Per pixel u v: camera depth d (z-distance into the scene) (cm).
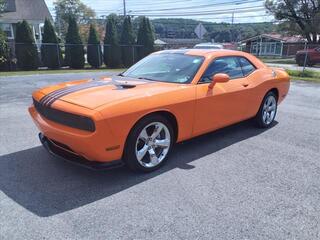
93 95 336
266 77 529
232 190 326
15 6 2811
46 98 351
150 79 420
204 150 441
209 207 293
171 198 308
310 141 491
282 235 254
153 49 2739
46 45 2247
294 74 1630
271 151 443
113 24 2530
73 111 310
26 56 2139
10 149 438
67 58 2389
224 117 449
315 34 3781
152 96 348
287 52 4625
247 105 492
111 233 253
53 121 338
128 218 274
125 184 336
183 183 340
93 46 2489
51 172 364
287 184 342
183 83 401
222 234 254
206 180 348
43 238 246
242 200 306
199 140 486
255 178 355
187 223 268
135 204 296
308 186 338
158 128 363
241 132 532
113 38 2528
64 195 312
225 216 279
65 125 324
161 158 377
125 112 317
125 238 247
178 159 406
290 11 3875
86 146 307
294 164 397
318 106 788
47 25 2259
